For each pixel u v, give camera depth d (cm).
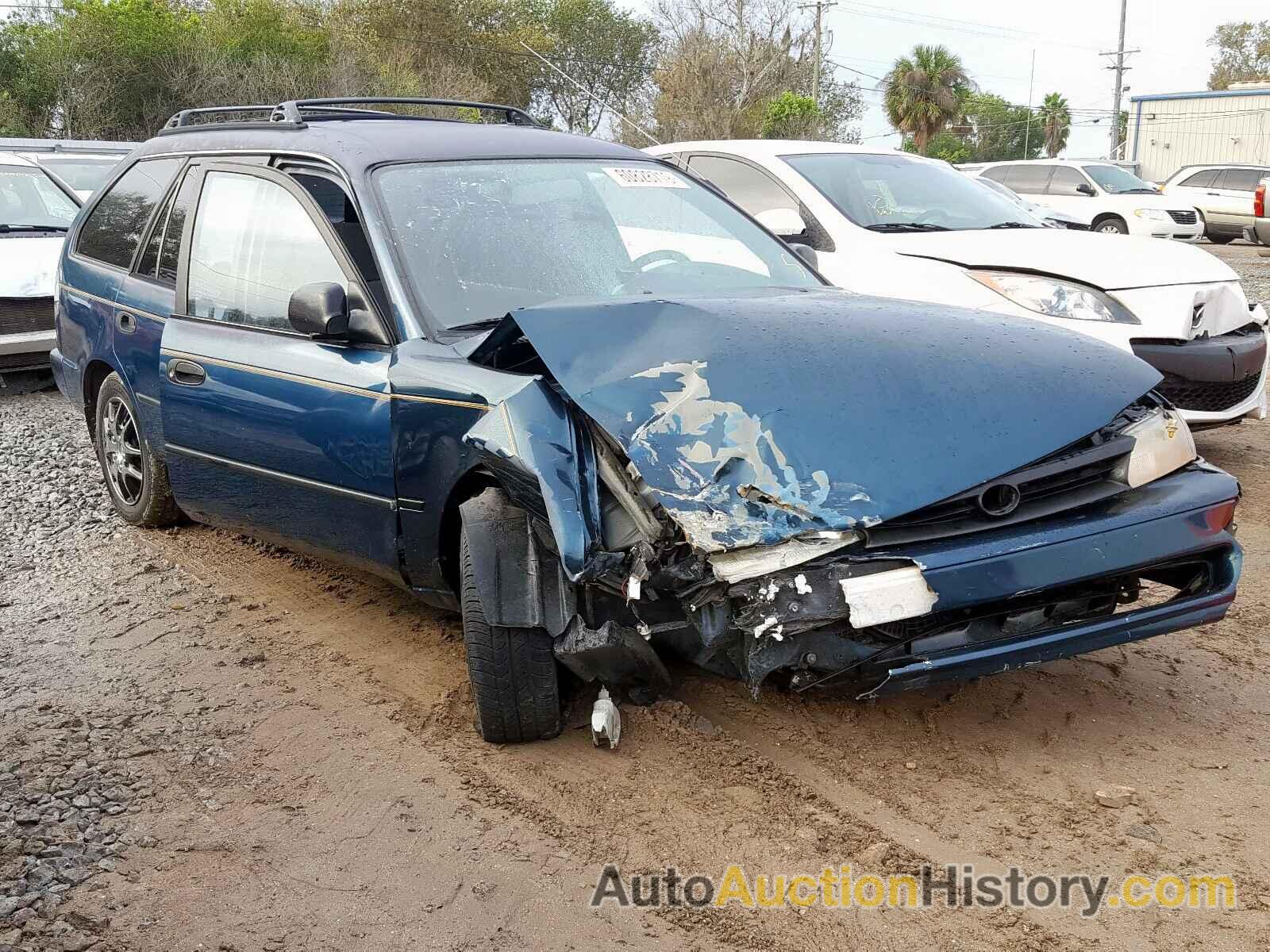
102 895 289
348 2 4597
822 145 779
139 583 514
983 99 7712
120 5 3347
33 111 3359
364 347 399
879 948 260
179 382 473
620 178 473
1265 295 1375
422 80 4197
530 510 328
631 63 5434
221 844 311
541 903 282
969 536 306
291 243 443
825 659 308
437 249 411
